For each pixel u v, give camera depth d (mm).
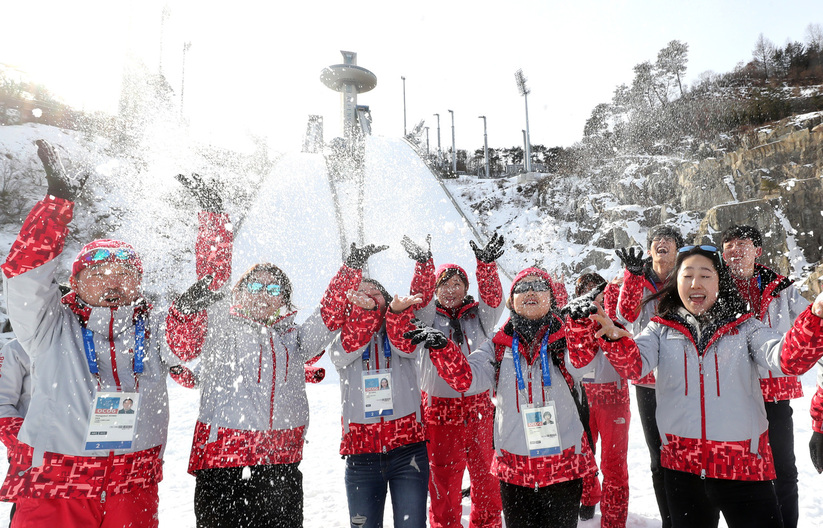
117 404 1729
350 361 2223
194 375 2100
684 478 1771
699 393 1736
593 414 2641
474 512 2525
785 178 15750
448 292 2744
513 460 1925
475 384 1966
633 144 28453
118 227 15680
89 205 15766
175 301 1822
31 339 1695
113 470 1670
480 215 29984
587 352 1762
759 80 32625
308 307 10156
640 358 1733
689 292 1812
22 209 15023
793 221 13633
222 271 2016
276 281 2096
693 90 31250
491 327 2768
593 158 28859
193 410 5555
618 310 2580
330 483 3404
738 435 1668
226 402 1919
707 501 1735
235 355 1984
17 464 1628
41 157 1639
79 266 1789
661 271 2715
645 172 23125
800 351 1479
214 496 1858
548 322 1998
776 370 1611
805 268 12883
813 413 1897
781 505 2158
